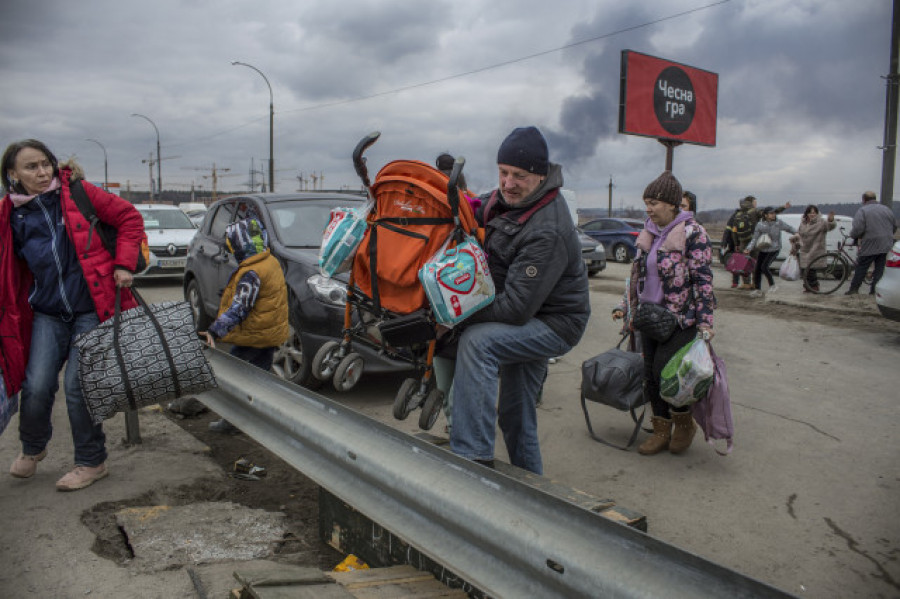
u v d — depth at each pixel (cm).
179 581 283
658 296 428
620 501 385
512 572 200
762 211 1356
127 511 344
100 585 279
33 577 284
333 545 318
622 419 537
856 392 612
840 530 351
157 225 1425
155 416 515
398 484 240
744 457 455
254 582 219
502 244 284
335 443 275
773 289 1290
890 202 1405
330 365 329
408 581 250
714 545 334
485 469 209
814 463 444
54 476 394
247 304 445
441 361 335
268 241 628
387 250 281
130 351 335
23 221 347
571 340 301
